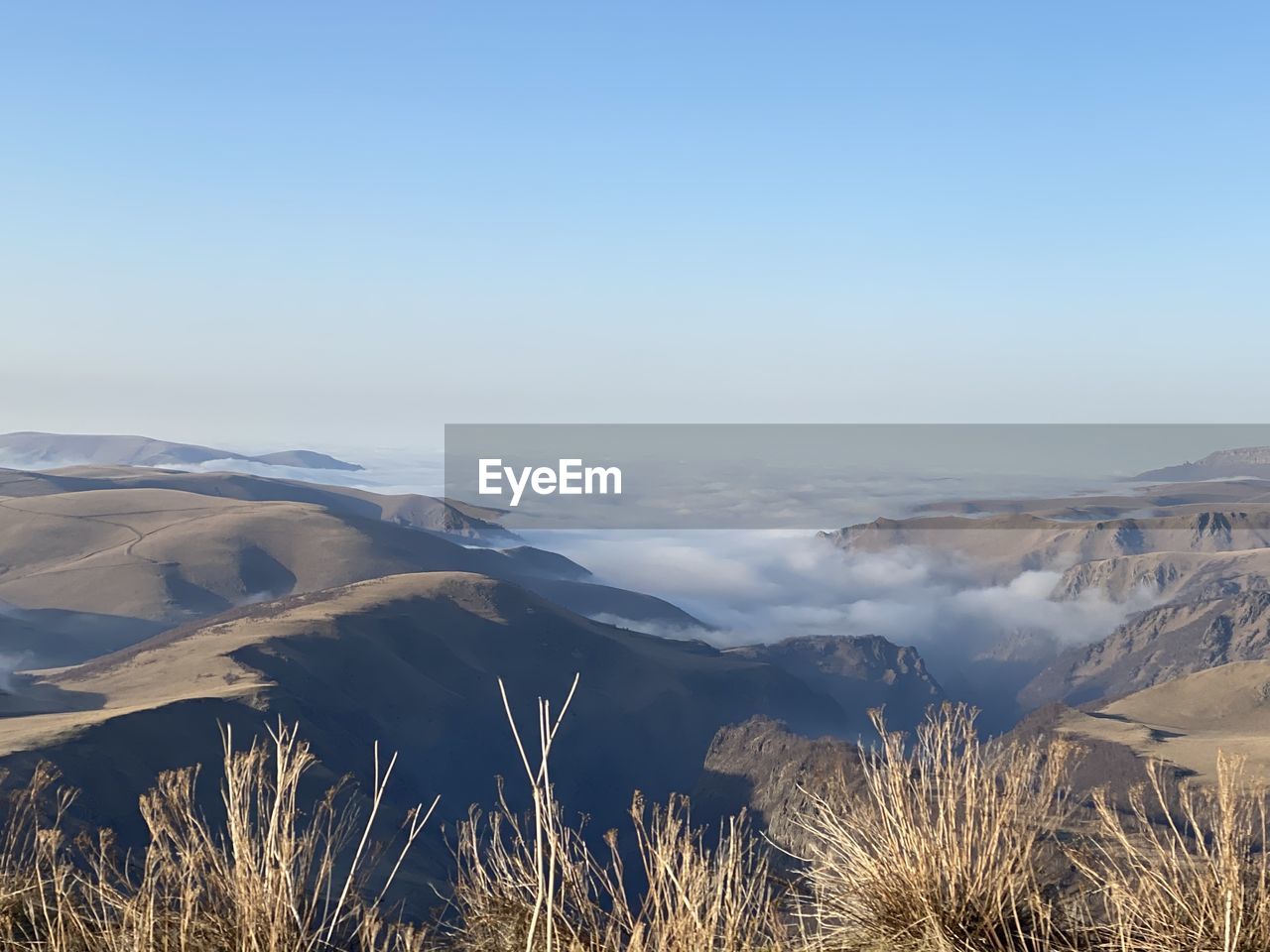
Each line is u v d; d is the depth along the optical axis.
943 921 4.28
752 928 3.85
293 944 3.69
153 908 3.66
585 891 3.92
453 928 3.96
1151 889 4.19
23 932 4.02
